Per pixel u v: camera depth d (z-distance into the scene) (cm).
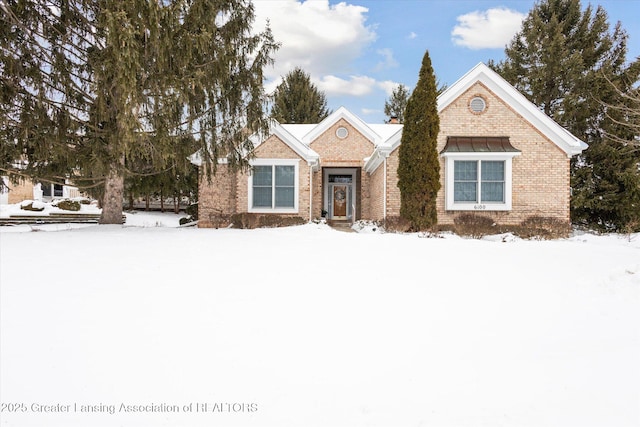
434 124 1300
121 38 831
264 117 1232
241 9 1148
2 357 306
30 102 989
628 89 1652
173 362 304
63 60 1011
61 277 526
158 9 890
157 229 1167
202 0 988
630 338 354
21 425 229
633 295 482
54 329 359
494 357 318
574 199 1814
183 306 431
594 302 468
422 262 707
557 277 597
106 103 980
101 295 458
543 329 382
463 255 794
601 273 619
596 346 337
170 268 601
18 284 488
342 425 229
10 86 945
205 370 293
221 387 270
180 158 1145
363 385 274
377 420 233
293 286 520
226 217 1552
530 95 2352
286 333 365
